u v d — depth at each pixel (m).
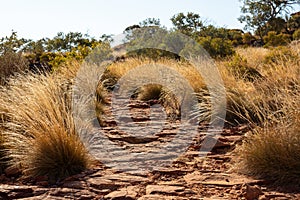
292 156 4.10
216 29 19.77
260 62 10.34
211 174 4.32
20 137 4.83
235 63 9.63
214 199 3.58
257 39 35.78
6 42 13.67
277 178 4.07
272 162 4.16
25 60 13.82
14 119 5.38
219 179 4.16
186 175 4.34
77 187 3.94
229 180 4.11
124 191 3.80
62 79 8.52
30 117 5.23
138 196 3.70
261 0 41.25
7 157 4.53
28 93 6.14
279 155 4.16
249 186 3.71
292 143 4.17
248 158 4.35
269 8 40.72
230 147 5.39
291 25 40.75
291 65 7.70
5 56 12.59
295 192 3.75
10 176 4.42
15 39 14.30
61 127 4.66
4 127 5.36
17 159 4.58
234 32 34.91
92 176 4.30
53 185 4.09
